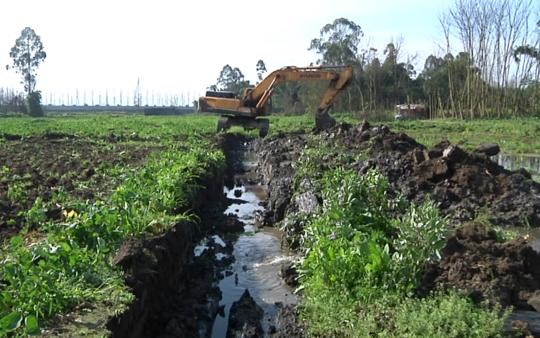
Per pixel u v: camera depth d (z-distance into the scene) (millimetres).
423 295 6184
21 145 22094
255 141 27672
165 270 7320
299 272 7953
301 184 12453
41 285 5207
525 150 25062
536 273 6840
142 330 6145
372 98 54812
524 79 44594
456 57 49406
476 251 6957
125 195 9000
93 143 23391
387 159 13969
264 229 12203
